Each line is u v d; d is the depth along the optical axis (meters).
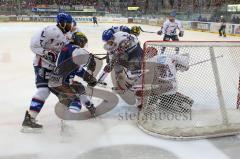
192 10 25.70
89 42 14.27
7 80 6.59
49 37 3.62
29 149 3.36
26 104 4.93
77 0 34.41
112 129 3.87
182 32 10.09
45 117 4.27
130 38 4.39
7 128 3.92
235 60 4.30
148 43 3.88
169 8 28.89
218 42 3.84
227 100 4.52
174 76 3.99
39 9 33.12
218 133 3.63
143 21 30.83
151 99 3.96
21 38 15.96
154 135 3.65
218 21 21.66
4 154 3.25
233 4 21.64
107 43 4.50
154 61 3.92
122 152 3.29
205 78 4.42
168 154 3.24
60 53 3.68
